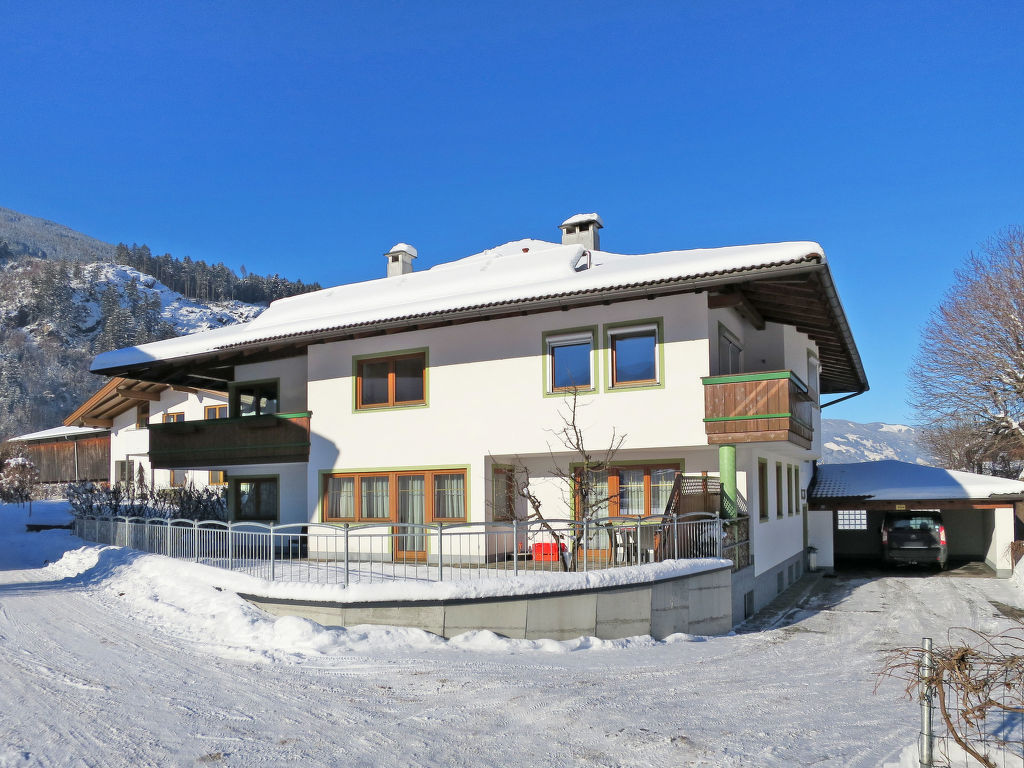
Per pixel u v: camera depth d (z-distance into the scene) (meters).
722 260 14.28
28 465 41.16
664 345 15.71
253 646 11.03
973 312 35.47
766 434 14.63
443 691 8.76
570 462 17.70
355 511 19.19
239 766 6.47
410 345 18.67
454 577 13.10
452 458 17.86
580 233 23.31
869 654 12.58
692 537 14.44
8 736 7.11
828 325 19.39
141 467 33.00
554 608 11.91
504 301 16.06
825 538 25.84
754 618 16.59
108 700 8.30
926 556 25.17
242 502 22.53
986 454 38.62
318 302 21.97
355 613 11.95
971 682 5.94
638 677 9.82
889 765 6.34
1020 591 20.36
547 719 7.78
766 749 7.05
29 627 12.09
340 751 6.85
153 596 14.20
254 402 22.48
